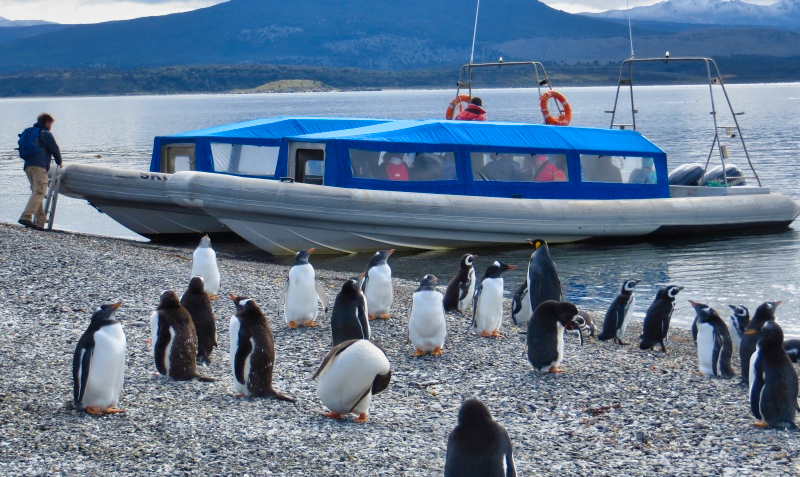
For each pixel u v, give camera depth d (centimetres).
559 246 2048
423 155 1914
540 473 647
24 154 1844
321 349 1002
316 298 1123
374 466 645
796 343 930
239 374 795
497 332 1109
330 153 1839
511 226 1933
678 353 1094
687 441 724
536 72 2302
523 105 13988
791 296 1530
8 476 599
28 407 739
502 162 1978
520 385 883
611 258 1902
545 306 929
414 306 988
